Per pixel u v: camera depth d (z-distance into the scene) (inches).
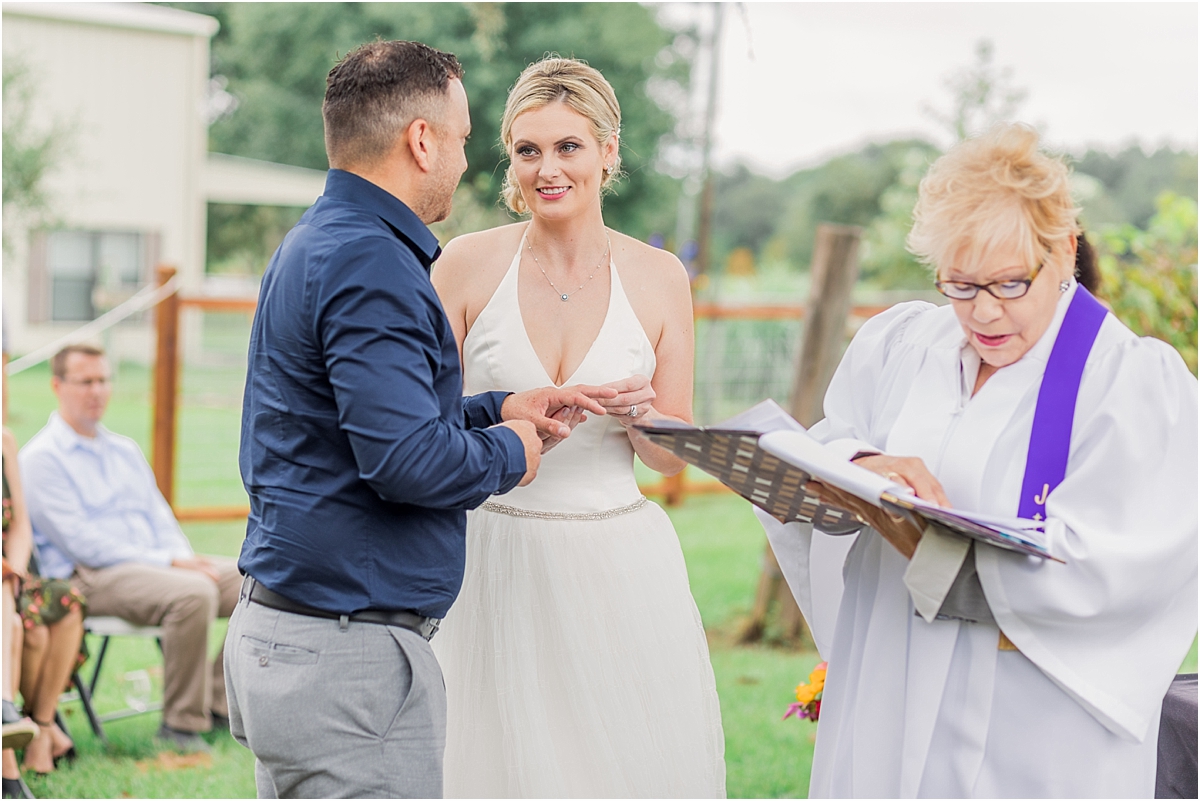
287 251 87.3
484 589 110.7
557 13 856.3
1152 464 76.7
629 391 103.4
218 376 490.3
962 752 80.8
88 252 700.7
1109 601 75.9
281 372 85.6
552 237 113.5
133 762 162.7
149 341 627.8
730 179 1471.5
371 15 898.1
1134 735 77.4
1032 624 77.9
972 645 81.1
